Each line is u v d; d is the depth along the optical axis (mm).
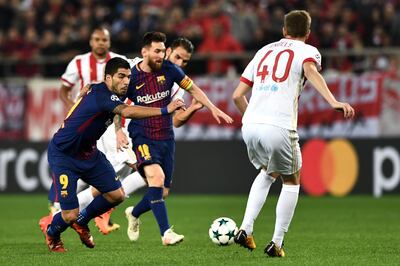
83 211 28922
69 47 64938
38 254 28266
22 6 75312
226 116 29438
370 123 56062
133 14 66562
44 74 64062
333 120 56531
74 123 27266
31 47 67750
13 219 43281
